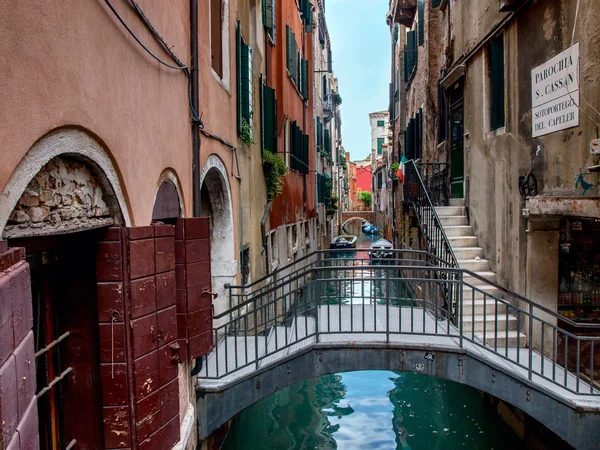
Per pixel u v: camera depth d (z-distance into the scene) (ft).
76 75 8.23
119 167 10.27
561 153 18.93
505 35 24.20
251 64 29.89
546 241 21.62
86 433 11.01
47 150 7.44
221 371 18.70
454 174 36.14
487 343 21.63
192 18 16.94
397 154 74.08
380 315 24.08
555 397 16.92
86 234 10.68
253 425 25.32
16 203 7.02
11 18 6.34
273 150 37.06
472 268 26.89
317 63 77.10
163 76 13.66
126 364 10.84
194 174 17.28
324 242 86.38
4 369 5.30
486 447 22.22
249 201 29.53
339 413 26.99
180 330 15.23
